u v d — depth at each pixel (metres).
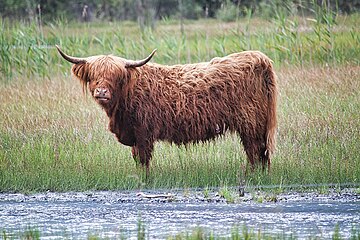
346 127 43.44
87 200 34.66
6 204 33.91
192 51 72.19
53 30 97.38
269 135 39.22
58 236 27.31
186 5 125.31
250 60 39.03
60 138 43.12
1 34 64.81
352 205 32.50
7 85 58.69
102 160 39.56
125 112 38.28
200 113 38.50
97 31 100.50
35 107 50.22
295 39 63.28
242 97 38.88
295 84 52.72
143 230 25.48
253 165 38.97
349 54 63.47
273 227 28.48
